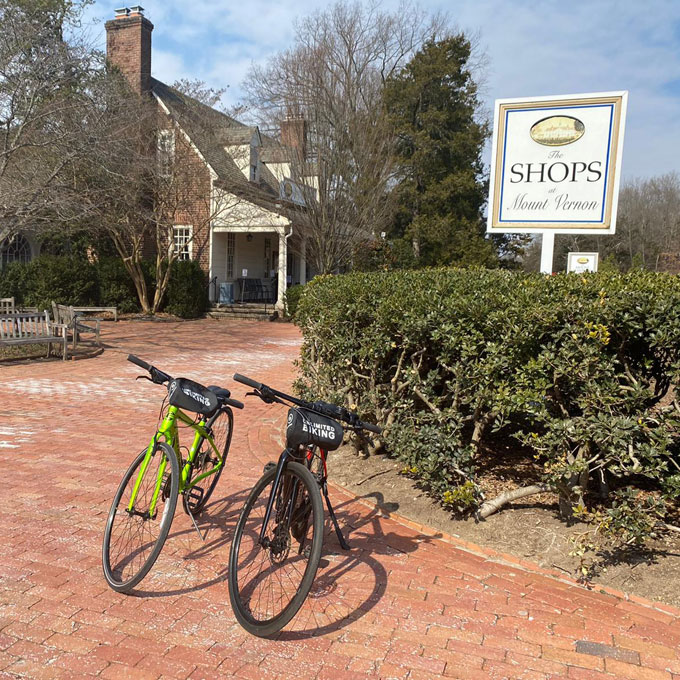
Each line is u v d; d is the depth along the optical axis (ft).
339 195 71.67
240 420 23.57
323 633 9.17
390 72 101.45
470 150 102.17
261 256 89.15
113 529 10.61
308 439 9.17
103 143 43.91
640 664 8.53
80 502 14.11
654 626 9.49
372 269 73.31
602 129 20.66
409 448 13.76
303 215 74.08
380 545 12.26
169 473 10.70
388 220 77.46
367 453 17.17
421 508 13.84
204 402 10.54
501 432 18.34
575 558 11.39
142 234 69.36
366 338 15.85
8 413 22.82
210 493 12.89
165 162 65.46
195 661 8.41
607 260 148.56
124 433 20.49
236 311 72.84
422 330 13.85
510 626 9.42
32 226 45.34
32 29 40.14
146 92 71.72
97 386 28.99
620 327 11.46
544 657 8.65
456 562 11.55
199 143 68.80
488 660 8.56
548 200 21.47
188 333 55.01
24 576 10.57
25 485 15.12
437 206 104.22
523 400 11.37
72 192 43.24
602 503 12.92
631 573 10.87
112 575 10.23
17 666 8.16
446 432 13.65
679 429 10.75
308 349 20.99
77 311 43.60
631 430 10.46
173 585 10.47
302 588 8.57
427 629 9.31
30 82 40.24
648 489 13.79
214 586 10.47
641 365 12.46
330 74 73.82
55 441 19.24
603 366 10.98
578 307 11.41
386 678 8.14
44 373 31.91
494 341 12.82
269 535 9.57
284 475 9.64
